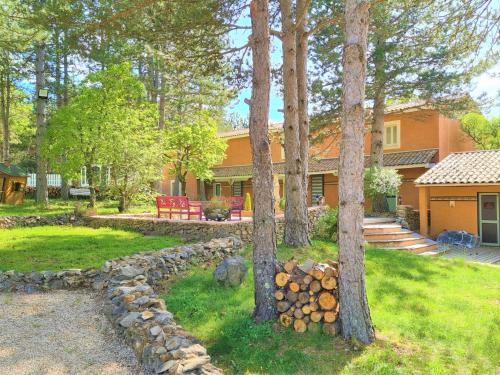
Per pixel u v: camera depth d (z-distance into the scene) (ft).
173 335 13.84
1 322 17.26
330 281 16.11
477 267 31.42
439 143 64.08
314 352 14.47
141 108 63.05
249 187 92.17
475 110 54.03
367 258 30.76
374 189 54.80
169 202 48.26
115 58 45.96
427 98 51.47
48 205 63.46
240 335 15.75
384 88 52.54
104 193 58.39
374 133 58.13
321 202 61.00
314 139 60.54
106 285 21.94
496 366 13.71
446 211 53.42
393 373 12.73
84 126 53.98
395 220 50.78
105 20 26.61
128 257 25.17
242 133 91.97
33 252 30.53
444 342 15.53
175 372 11.57
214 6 28.14
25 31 40.96
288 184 32.24
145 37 29.07
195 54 32.55
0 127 105.40
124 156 55.47
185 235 40.11
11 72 77.05
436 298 21.57
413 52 45.88
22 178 71.92
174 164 84.84
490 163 50.75
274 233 17.74
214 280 22.70
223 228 37.35
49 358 13.79
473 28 23.94
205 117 81.10
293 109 31.73
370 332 15.23
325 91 52.34
